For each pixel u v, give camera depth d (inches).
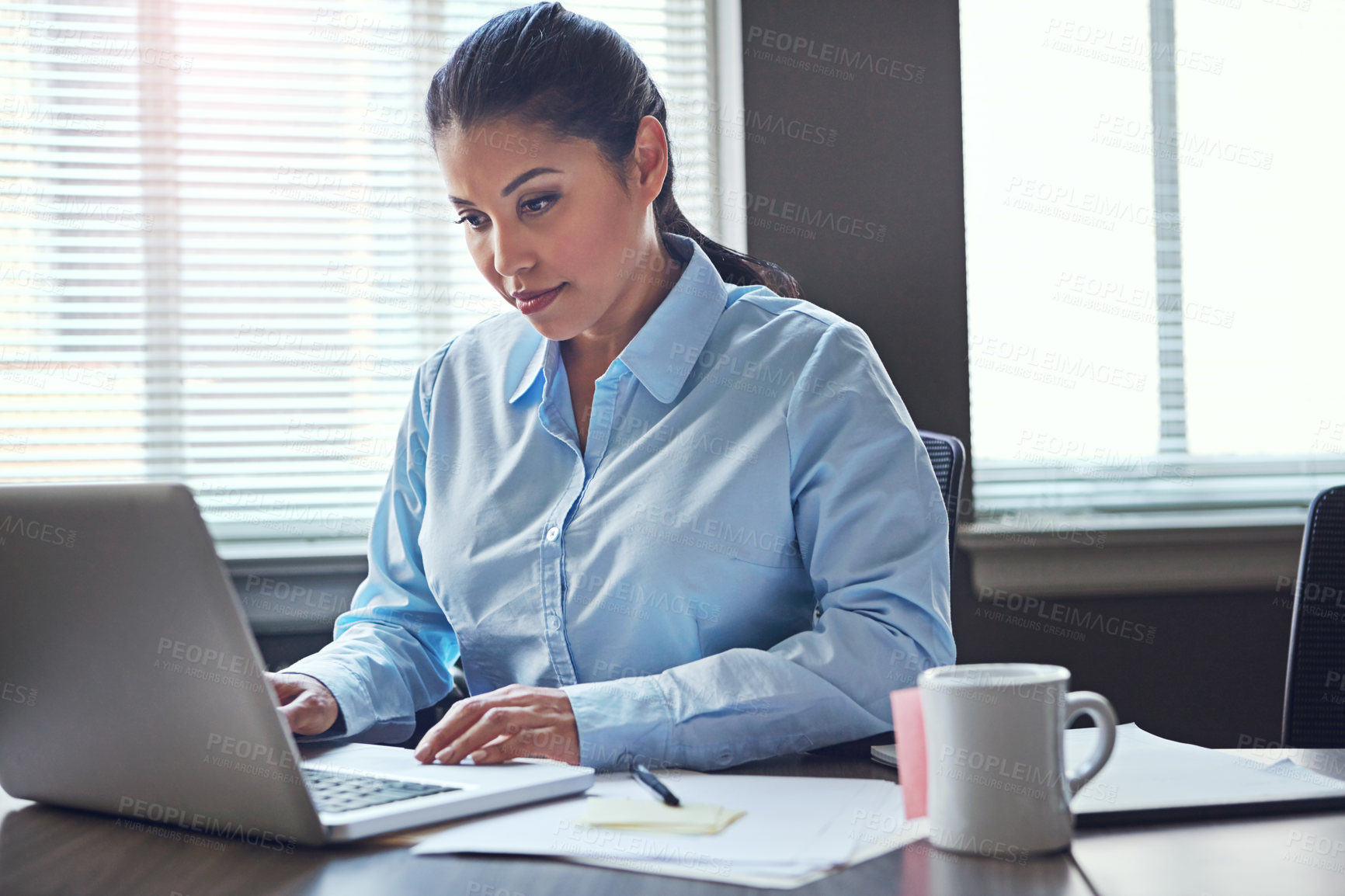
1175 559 81.0
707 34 84.0
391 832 24.7
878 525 37.2
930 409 80.0
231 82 80.4
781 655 34.5
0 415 77.0
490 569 41.8
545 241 38.7
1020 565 79.8
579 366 44.7
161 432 78.7
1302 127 90.0
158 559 23.2
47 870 23.5
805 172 79.1
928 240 80.1
